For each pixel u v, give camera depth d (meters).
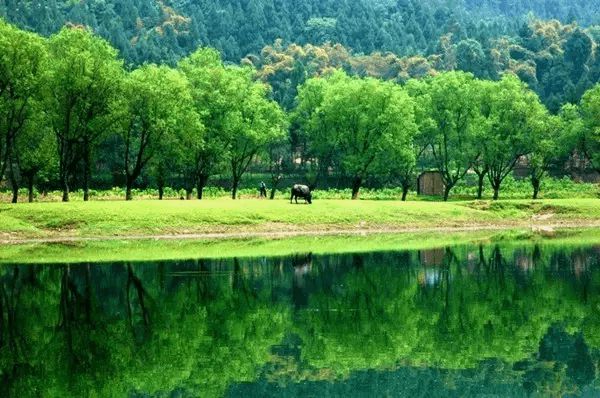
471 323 35.19
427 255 58.78
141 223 74.38
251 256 58.09
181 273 49.38
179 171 112.12
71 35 82.25
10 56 74.94
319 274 49.25
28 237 69.38
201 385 25.97
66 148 88.50
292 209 82.25
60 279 46.94
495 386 25.41
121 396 24.89
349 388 25.38
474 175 152.75
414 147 117.25
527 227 86.88
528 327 34.19
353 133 106.38
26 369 28.11
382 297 41.53
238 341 32.16
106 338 32.66
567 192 129.88
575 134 118.19
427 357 29.38
